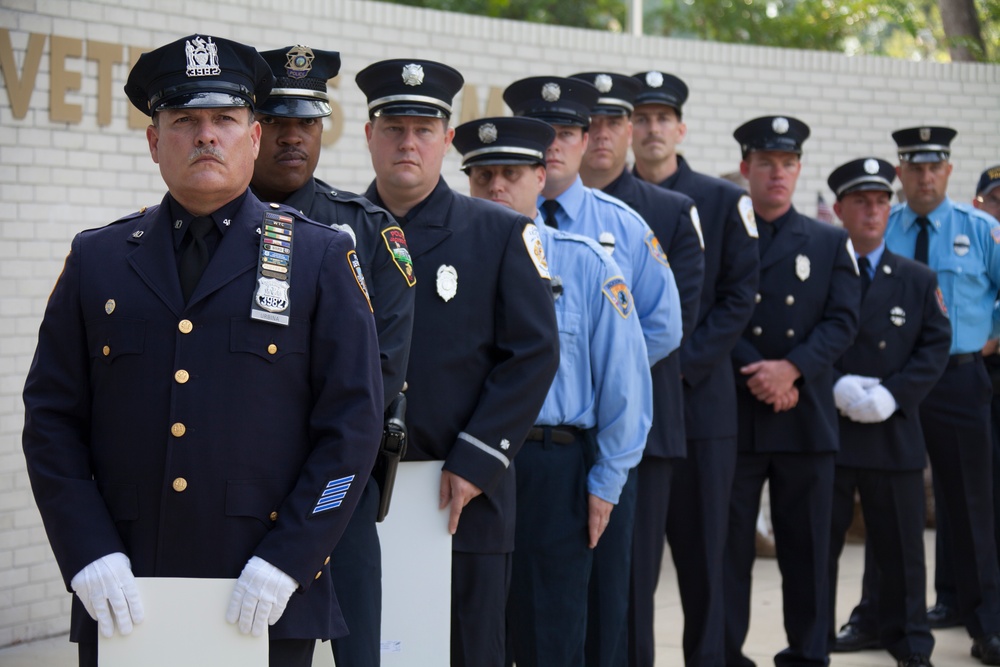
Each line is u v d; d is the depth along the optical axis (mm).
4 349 5168
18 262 5199
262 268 2590
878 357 5406
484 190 4109
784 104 8031
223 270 2584
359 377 2611
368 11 6461
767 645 5508
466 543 3492
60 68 5297
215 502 2537
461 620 3512
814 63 8102
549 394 3887
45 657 5094
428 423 3475
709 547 4805
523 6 14078
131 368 2562
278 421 2590
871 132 8266
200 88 2551
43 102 5258
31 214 5230
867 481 5305
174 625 2475
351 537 3172
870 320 5422
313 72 3381
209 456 2535
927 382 5367
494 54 6969
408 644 3426
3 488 5199
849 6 14289
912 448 5293
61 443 2586
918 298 5469
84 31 5379
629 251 4469
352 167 6430
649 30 14570
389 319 3236
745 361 5117
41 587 5355
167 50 2562
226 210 2641
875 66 8258
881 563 5309
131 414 2559
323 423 2602
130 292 2586
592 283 3979
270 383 2580
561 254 4020
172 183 2578
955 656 5539
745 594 5062
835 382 5344
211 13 5832
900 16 14023
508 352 3553
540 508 3852
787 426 5043
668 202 4828
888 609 5277
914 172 6023
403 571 3436
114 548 2506
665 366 4555
